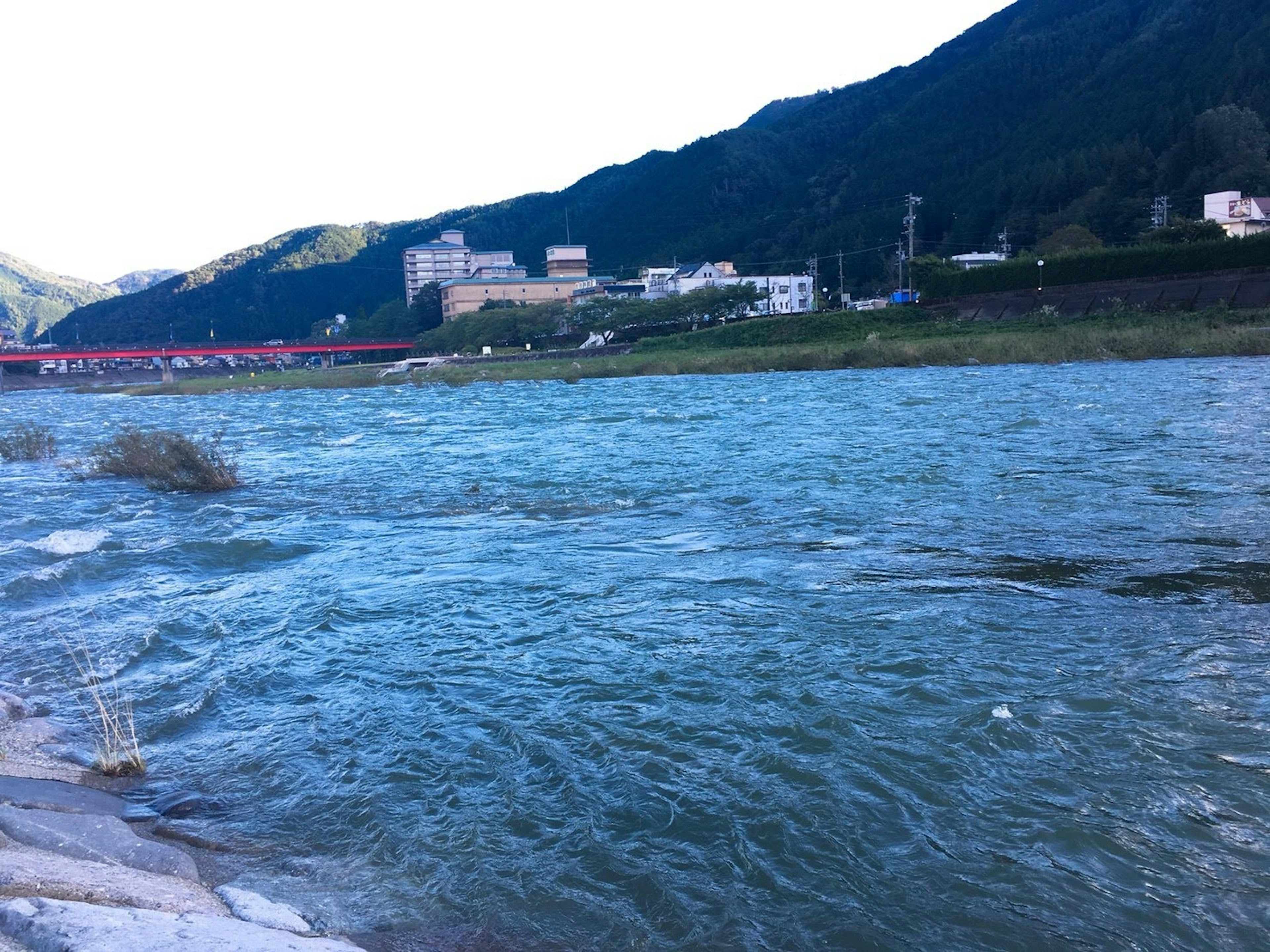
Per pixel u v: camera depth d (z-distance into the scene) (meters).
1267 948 5.89
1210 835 7.05
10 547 19.19
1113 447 24.83
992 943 6.02
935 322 90.25
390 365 136.75
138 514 23.39
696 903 6.54
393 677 11.14
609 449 31.00
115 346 163.75
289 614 13.85
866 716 9.25
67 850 7.20
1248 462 21.64
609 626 12.52
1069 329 75.56
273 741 9.56
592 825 7.60
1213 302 75.31
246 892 6.67
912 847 7.09
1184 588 12.82
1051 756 8.30
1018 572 14.01
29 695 11.34
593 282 181.50
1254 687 9.45
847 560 15.15
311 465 31.86
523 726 9.51
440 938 6.25
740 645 11.48
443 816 7.86
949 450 25.97
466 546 17.72
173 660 12.27
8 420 70.62
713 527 18.27
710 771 8.37
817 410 40.06
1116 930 6.11
